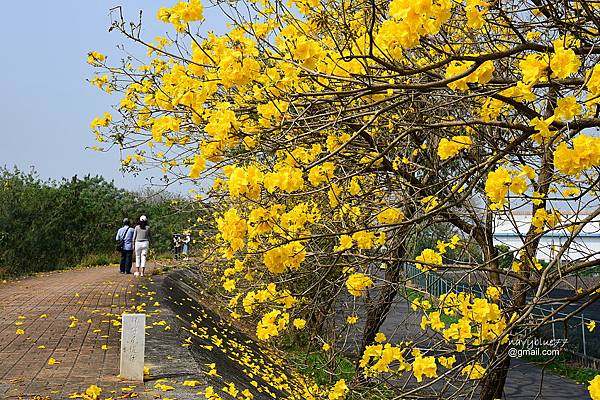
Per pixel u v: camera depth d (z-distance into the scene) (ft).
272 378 30.09
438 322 12.95
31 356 23.62
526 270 15.65
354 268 16.42
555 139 10.19
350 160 15.58
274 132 12.49
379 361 11.73
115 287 46.78
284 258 10.23
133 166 18.76
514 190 9.22
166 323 30.19
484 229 15.90
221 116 10.61
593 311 53.72
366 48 11.82
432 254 13.61
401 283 14.08
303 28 12.55
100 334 28.25
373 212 16.80
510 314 14.17
